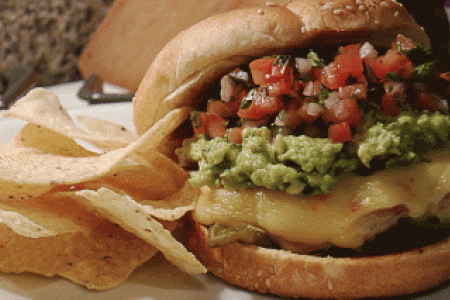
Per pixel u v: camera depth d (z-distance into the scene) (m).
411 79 0.29
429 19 0.45
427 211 0.29
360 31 0.30
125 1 0.63
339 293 0.29
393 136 0.28
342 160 0.29
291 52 0.31
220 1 0.53
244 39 0.30
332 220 0.29
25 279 0.31
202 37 0.31
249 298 0.30
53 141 0.35
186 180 0.33
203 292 0.30
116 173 0.32
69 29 0.72
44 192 0.31
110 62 0.65
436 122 0.29
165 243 0.29
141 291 0.30
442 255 0.29
